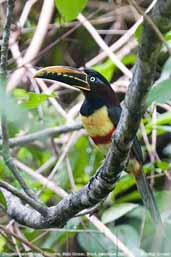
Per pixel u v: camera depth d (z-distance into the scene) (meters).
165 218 7.49
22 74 9.20
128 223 9.01
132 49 9.72
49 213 6.14
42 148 9.59
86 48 10.95
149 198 7.46
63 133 9.28
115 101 7.49
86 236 8.42
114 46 9.07
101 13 11.00
